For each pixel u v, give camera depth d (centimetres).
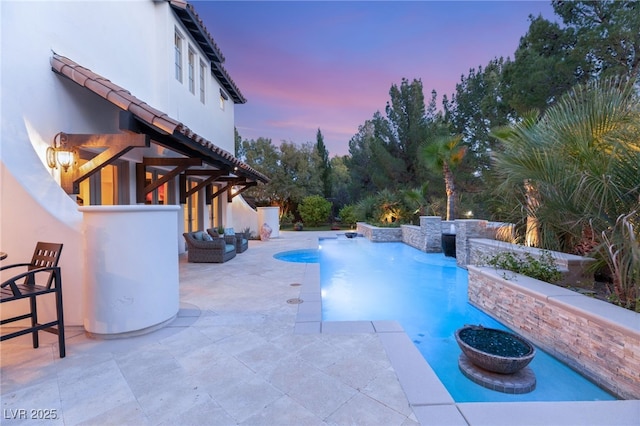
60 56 584
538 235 594
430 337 525
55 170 570
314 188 2920
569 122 497
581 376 375
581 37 1199
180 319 482
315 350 376
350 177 2898
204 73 1241
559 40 1309
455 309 661
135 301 416
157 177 1049
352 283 888
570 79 1237
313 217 2588
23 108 499
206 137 1236
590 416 251
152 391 296
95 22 692
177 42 1029
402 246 1555
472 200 1803
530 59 1322
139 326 418
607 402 270
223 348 384
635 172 421
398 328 443
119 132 757
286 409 268
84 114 653
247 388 299
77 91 635
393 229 1692
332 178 3222
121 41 780
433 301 720
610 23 1158
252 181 1681
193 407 272
